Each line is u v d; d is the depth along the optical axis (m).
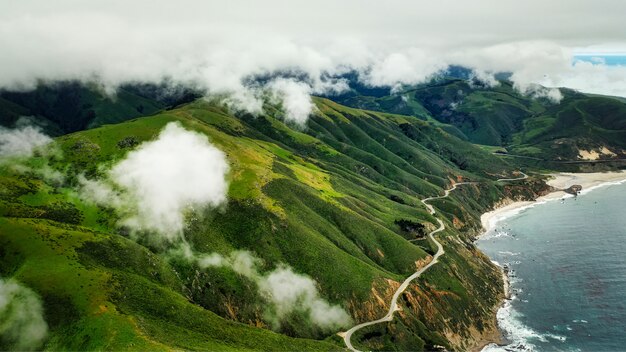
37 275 151.50
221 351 143.12
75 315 142.12
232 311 186.88
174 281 184.12
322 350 167.88
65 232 175.38
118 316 142.62
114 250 177.12
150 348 131.25
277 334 170.25
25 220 176.50
